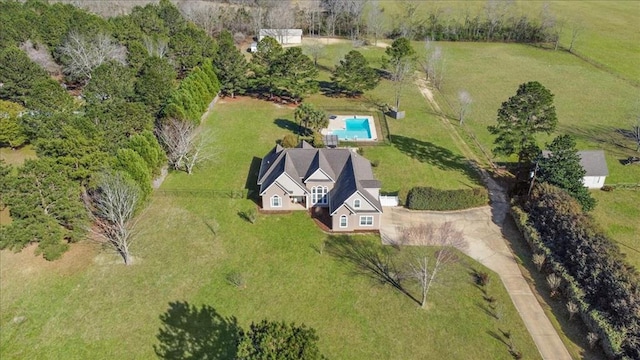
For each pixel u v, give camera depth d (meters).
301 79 84.62
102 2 125.75
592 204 55.69
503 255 49.56
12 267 46.25
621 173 65.50
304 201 57.62
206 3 135.38
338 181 55.31
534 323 41.38
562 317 42.06
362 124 80.44
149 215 54.47
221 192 58.16
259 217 54.81
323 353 38.22
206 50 93.25
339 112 83.94
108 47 84.50
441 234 50.91
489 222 54.78
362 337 39.75
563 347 39.09
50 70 86.44
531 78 101.94
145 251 49.03
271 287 44.91
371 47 120.88
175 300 43.19
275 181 54.06
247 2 135.88
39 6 105.56
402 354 38.31
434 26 130.00
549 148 56.03
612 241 44.81
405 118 81.62
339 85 90.62
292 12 129.38
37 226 45.81
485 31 128.50
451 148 71.62
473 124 80.25
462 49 122.50
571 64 110.69
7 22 88.25
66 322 40.81
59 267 46.62
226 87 87.06
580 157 58.00
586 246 43.91
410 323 41.16
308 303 43.12
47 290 43.97
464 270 47.28
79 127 53.12
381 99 89.94
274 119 80.00
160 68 77.81
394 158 68.06
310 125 72.81
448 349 38.78
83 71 82.12
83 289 44.22
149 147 57.19
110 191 45.69
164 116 65.62
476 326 40.97
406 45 93.38
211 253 49.09
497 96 92.12
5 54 73.38
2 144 68.00
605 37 128.88
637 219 55.59
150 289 44.34
